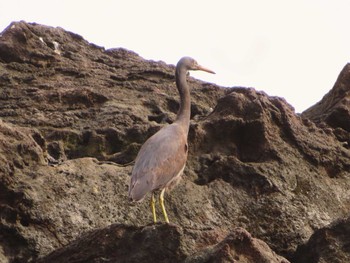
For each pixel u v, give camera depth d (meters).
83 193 17.84
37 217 17.17
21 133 18.06
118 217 17.86
